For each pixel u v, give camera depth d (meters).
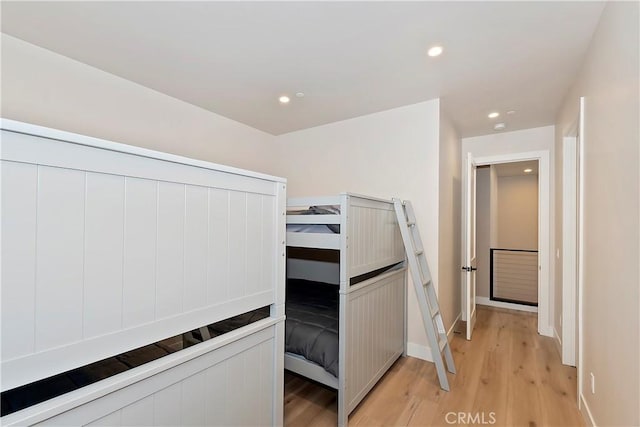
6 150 0.71
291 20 1.75
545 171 3.50
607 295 1.54
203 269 1.18
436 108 2.84
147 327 1.00
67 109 2.20
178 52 2.12
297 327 2.18
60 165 0.80
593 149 1.80
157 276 1.03
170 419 1.06
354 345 2.02
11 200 0.72
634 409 1.23
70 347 0.82
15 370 0.72
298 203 2.18
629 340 1.28
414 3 1.59
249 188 1.39
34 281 0.76
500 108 3.02
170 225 1.07
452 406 2.09
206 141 3.20
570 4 1.58
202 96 2.86
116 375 0.93
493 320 3.96
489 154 3.85
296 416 2.02
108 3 1.62
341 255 1.95
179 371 1.08
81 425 0.83
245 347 1.36
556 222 3.22
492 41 1.93
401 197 3.05
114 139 2.46
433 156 2.87
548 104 2.90
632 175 1.25
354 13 1.68
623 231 1.34
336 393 2.28
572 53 2.03
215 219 1.23
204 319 1.18
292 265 3.88
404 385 2.37
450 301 3.37
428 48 2.03
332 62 2.23
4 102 1.93
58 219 0.80
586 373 1.93
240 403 1.34
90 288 0.86
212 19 1.75
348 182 3.44
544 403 2.12
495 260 5.46
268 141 3.97
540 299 3.44
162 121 2.80
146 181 1.00
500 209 5.95
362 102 2.95
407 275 2.96
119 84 2.49
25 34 1.91
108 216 0.90
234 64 2.27
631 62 1.26
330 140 3.60
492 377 2.48
